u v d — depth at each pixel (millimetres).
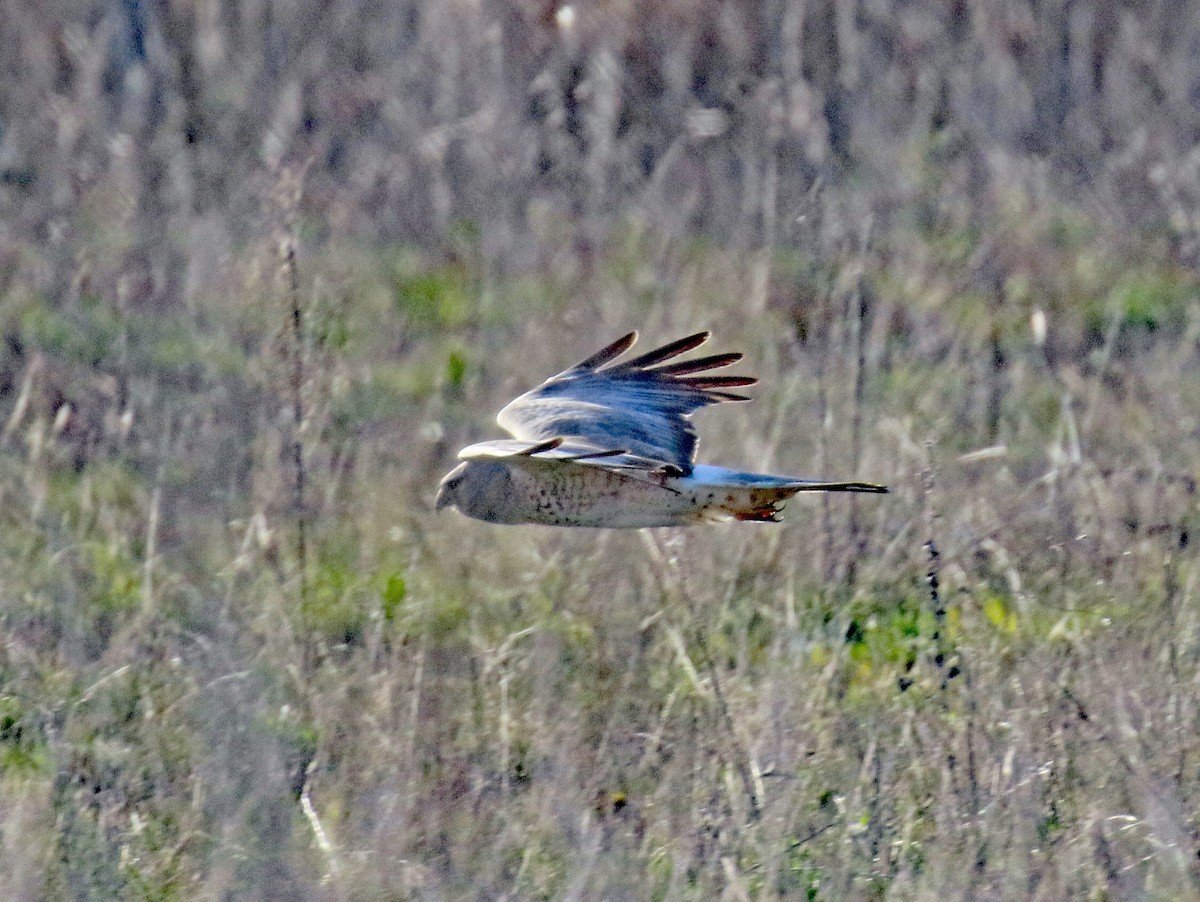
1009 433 18609
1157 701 13211
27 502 17125
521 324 22062
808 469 17031
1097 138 26469
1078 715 12828
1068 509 16359
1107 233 24312
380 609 14922
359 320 21234
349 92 27297
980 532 15578
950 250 22438
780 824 12148
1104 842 12008
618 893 12141
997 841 12102
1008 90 26641
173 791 13117
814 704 13664
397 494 17516
